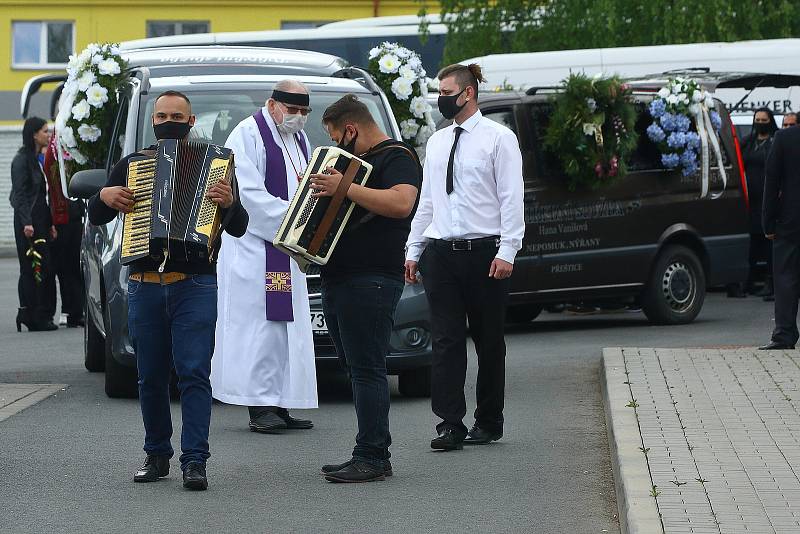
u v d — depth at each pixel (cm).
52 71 5341
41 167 2095
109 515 882
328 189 932
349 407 1334
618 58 3133
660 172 2011
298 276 1197
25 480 987
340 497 934
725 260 2067
